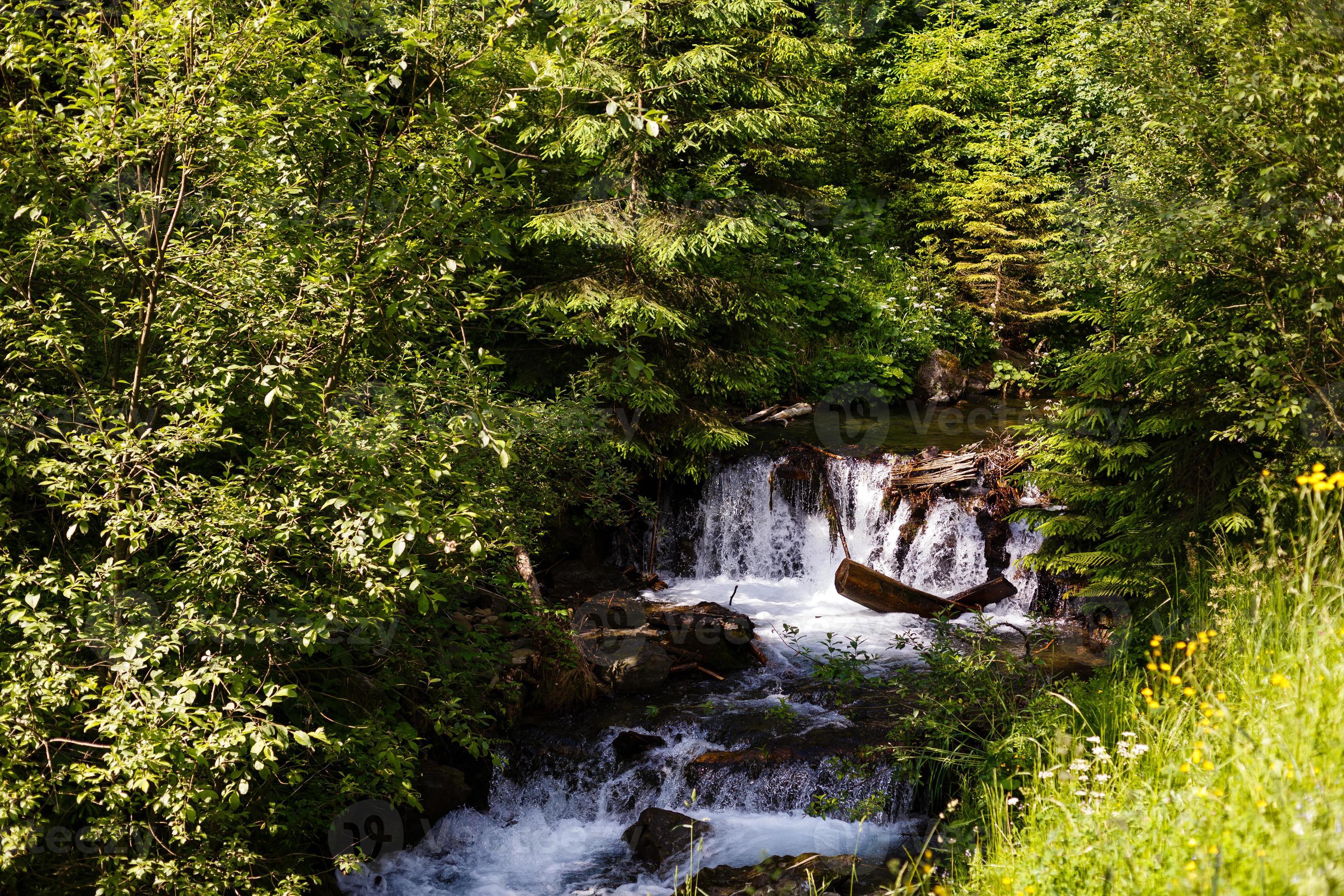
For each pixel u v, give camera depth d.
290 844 5.66
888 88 22.56
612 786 7.62
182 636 4.64
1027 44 23.64
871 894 5.70
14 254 4.76
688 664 9.16
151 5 4.37
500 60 4.88
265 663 5.20
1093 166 14.23
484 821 7.46
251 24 4.57
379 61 5.67
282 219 5.13
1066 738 5.17
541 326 5.86
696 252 10.33
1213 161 7.43
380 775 5.47
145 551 5.05
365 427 4.72
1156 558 7.82
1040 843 4.06
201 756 4.21
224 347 5.00
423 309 5.28
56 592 4.27
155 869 4.42
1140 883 3.25
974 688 7.29
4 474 4.79
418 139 4.88
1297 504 6.73
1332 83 6.15
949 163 21.03
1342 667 3.71
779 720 8.03
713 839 6.89
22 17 4.43
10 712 4.08
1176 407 8.09
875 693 8.44
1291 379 6.88
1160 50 7.80
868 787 7.05
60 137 4.42
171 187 5.21
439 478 4.90
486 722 7.62
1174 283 7.44
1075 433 8.78
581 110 10.20
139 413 4.99
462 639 7.06
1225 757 3.74
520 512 7.32
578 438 8.03
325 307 4.87
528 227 10.12
